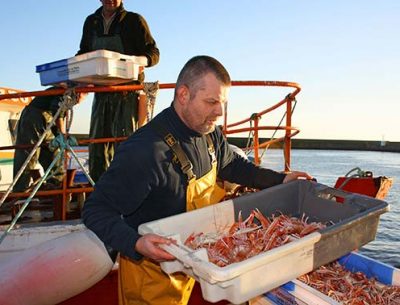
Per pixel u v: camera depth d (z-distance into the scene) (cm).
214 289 168
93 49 421
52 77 338
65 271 264
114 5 408
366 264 276
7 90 714
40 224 332
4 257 301
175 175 211
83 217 204
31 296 262
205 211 231
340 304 201
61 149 315
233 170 274
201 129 210
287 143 443
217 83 195
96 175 419
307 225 243
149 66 406
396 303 238
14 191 454
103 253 279
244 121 515
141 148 199
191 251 175
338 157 6594
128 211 205
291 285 224
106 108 406
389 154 8006
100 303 318
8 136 721
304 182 277
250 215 246
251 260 165
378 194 383
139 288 237
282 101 441
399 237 1538
